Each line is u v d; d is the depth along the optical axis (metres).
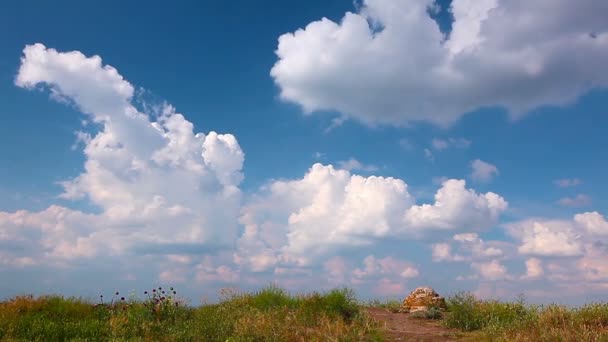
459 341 13.30
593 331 11.76
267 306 16.56
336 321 14.05
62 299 15.51
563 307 14.09
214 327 13.62
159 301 15.80
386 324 15.58
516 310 15.99
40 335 12.30
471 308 16.05
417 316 17.33
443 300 18.69
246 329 13.07
